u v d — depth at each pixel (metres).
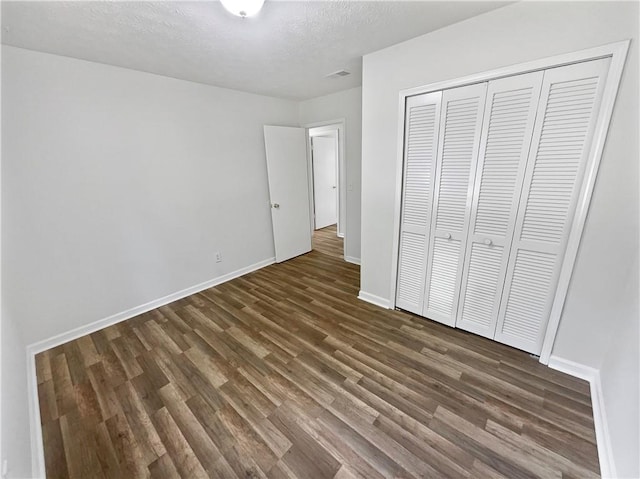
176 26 1.68
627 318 1.41
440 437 1.42
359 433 1.46
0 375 1.10
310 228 4.51
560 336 1.79
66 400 1.71
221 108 3.11
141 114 2.50
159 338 2.31
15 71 1.87
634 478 1.01
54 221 2.14
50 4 1.41
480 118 1.85
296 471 1.29
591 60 1.45
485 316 2.13
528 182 1.75
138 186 2.57
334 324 2.45
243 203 3.52
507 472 1.26
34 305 2.11
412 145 2.22
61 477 1.29
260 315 2.63
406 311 2.62
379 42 2.05
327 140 5.95
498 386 1.72
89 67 2.17
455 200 2.08
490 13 1.67
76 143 2.18
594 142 1.49
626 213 1.47
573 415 1.52
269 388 1.77
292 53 2.17
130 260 2.61
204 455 1.38
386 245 2.57
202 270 3.20
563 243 1.69
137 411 1.63
